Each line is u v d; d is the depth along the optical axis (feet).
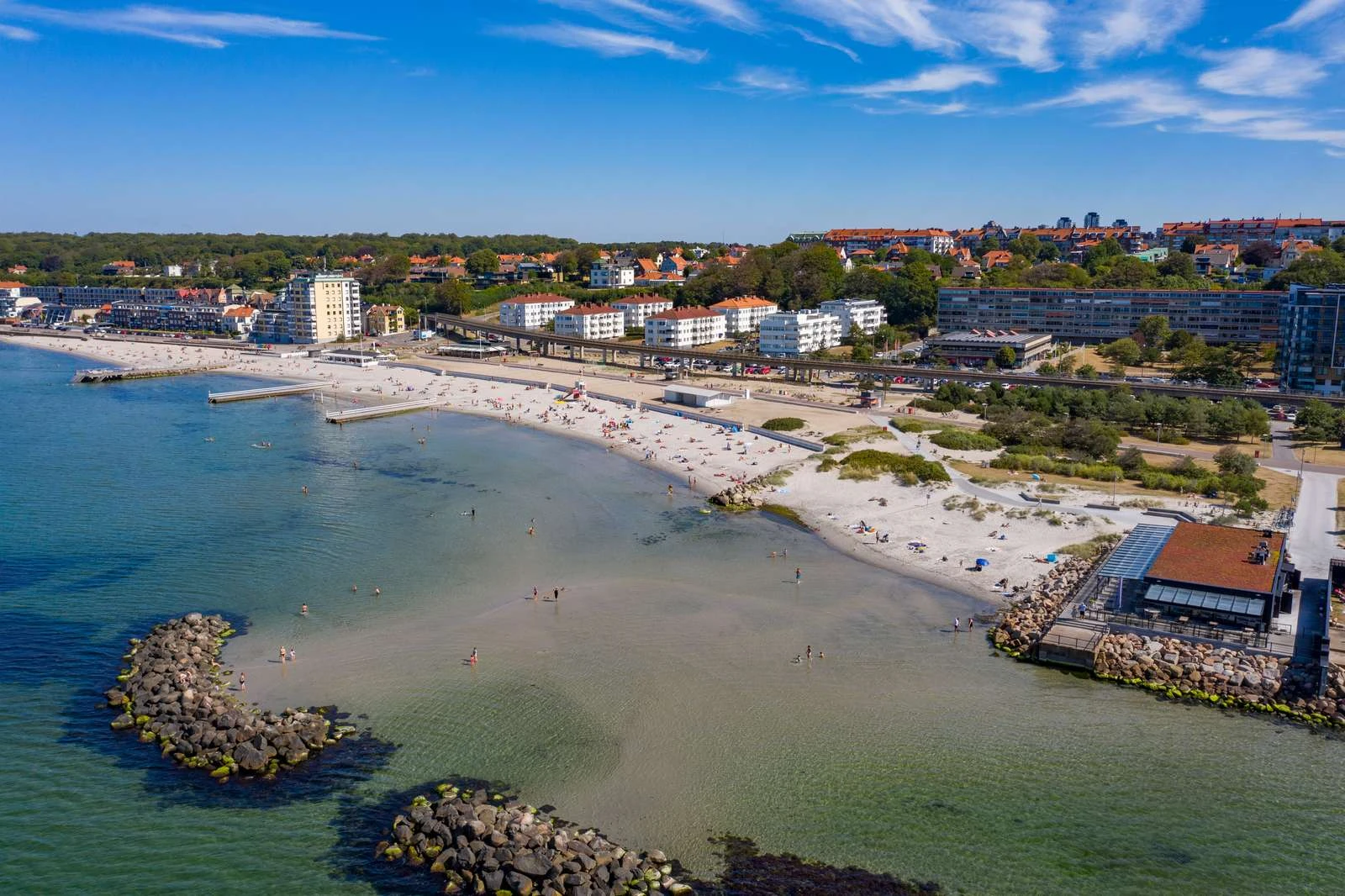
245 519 482.28
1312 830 235.81
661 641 338.95
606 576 406.82
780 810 239.91
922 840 229.45
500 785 248.93
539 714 285.23
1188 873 219.61
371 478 576.20
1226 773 259.80
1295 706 291.79
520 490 550.77
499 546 445.78
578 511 506.89
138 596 376.27
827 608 372.58
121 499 516.32
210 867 216.74
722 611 367.66
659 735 274.77
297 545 442.09
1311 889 215.10
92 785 247.70
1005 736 277.23
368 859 220.43
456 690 299.79
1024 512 472.85
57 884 210.59
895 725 282.77
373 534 461.37
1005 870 219.61
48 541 440.86
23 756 260.42
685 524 485.97
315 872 215.92
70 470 584.40
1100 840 230.89
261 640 336.70
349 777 252.01
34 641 332.80
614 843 225.56
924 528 465.47
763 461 610.24
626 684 305.53
